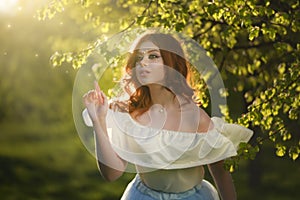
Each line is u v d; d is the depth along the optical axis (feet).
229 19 17.79
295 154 17.17
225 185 14.66
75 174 68.74
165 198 13.70
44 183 65.16
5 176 67.97
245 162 65.67
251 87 24.77
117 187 62.64
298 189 61.41
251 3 17.69
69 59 19.75
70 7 23.98
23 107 71.46
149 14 20.61
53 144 85.71
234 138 14.40
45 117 90.27
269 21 18.93
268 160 67.15
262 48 23.36
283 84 17.60
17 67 49.90
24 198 59.72
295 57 19.58
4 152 81.51
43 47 31.04
